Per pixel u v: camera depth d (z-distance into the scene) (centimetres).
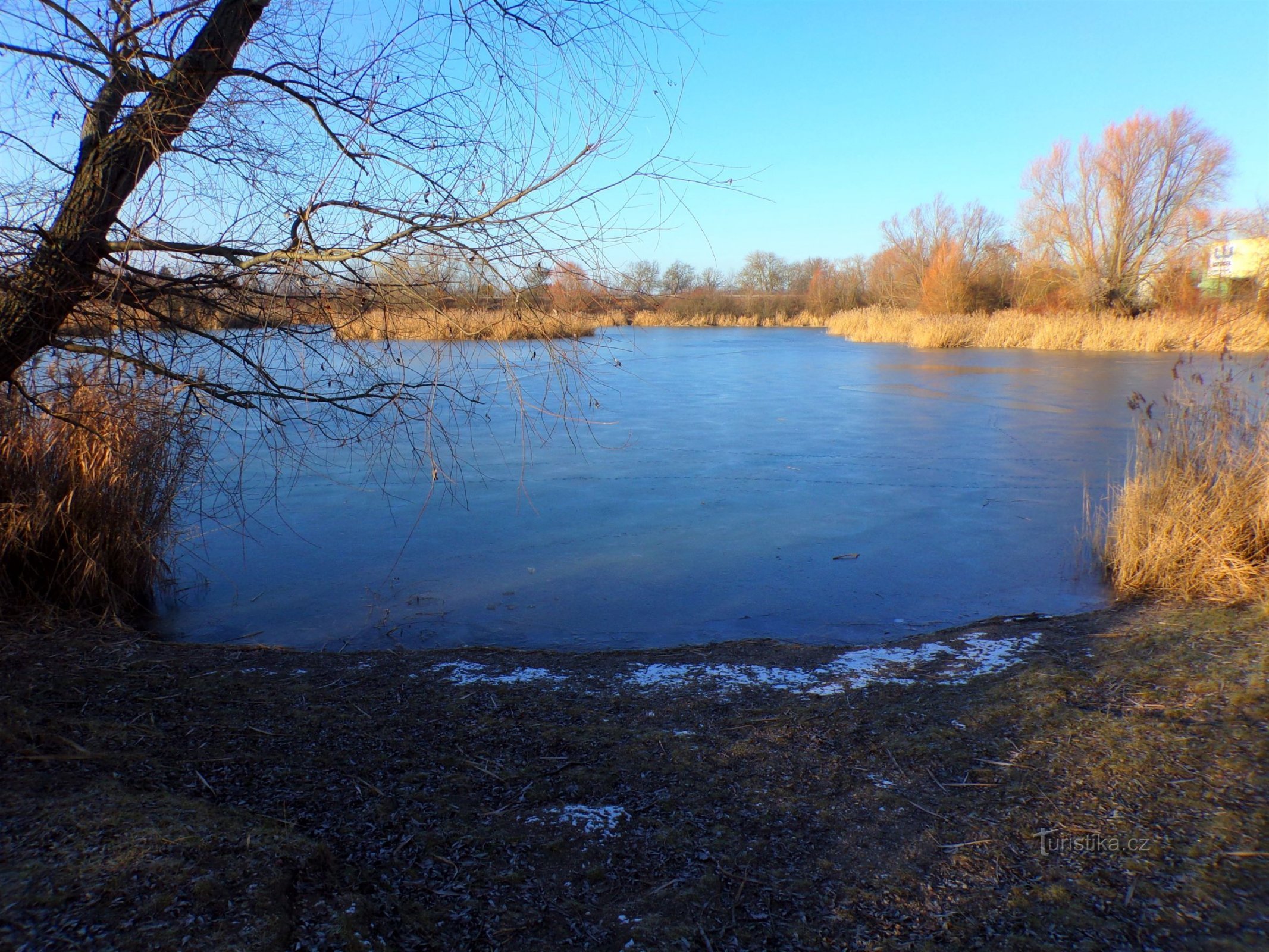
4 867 238
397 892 266
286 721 403
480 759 370
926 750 382
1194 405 745
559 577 718
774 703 446
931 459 1213
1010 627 581
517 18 381
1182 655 489
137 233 356
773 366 2583
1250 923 264
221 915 227
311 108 375
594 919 265
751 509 942
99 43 338
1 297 360
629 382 2172
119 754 343
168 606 650
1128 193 3572
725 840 311
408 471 1103
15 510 577
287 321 386
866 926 266
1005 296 4184
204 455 688
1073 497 997
